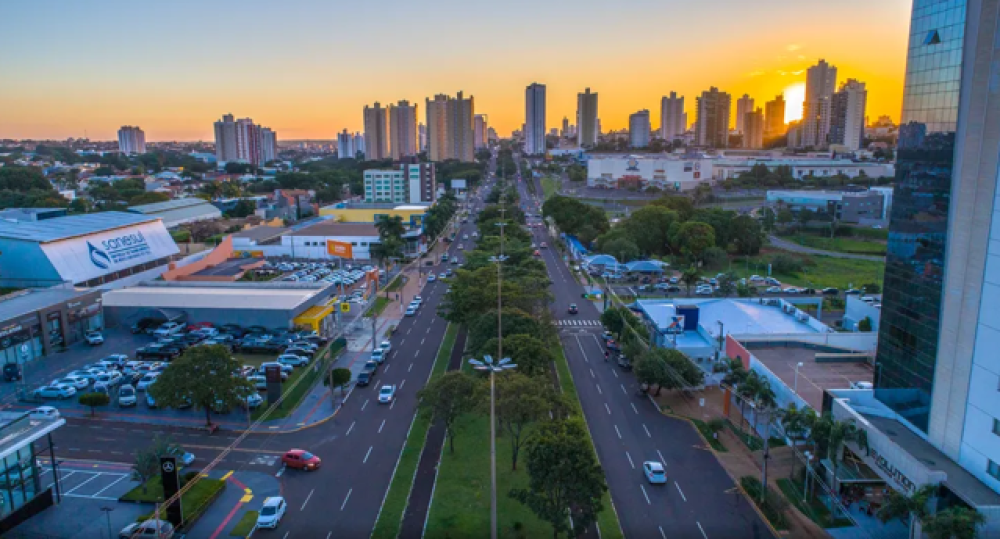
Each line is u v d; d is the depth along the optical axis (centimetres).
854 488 5484
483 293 9856
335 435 6919
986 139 4634
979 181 4706
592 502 4688
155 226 15188
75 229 13038
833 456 5391
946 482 4603
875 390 6081
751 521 5269
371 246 15300
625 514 5369
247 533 5056
